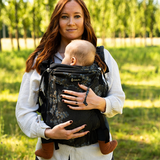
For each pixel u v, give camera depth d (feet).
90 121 4.86
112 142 5.39
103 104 4.96
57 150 5.12
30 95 5.25
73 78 4.66
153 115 17.95
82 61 4.78
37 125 4.92
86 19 5.62
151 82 29.96
